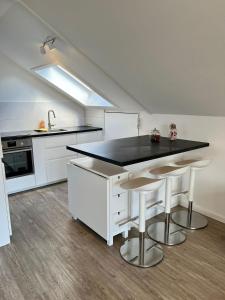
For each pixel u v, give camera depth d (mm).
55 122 4344
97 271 1968
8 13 2385
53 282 1855
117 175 2182
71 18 2002
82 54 2514
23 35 2717
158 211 2869
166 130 3145
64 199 3346
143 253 2125
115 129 4012
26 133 3654
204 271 1965
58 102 4316
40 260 2104
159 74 2244
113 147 2541
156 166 2590
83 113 4699
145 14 1607
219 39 1531
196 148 2592
